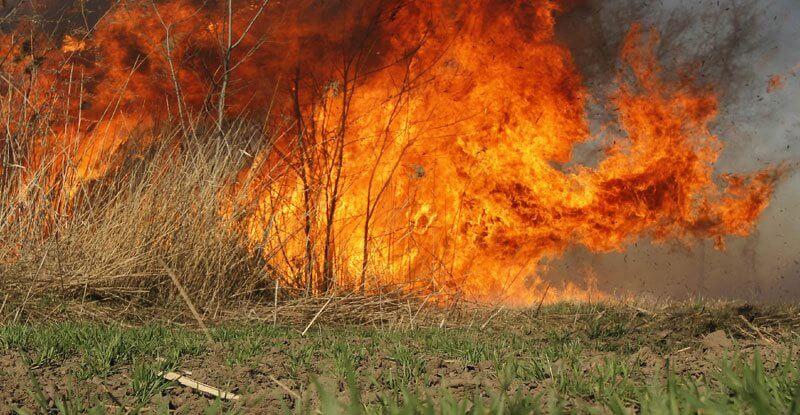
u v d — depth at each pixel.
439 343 7.27
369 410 3.56
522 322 10.20
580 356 6.09
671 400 3.35
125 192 10.52
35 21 11.16
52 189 10.25
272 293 11.20
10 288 8.91
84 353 5.65
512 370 4.99
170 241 10.31
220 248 10.40
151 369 4.92
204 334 7.79
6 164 9.91
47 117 10.54
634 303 11.34
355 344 7.15
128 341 6.35
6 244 9.50
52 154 10.46
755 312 10.25
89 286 9.50
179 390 4.57
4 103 10.25
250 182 11.16
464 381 4.66
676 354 6.61
